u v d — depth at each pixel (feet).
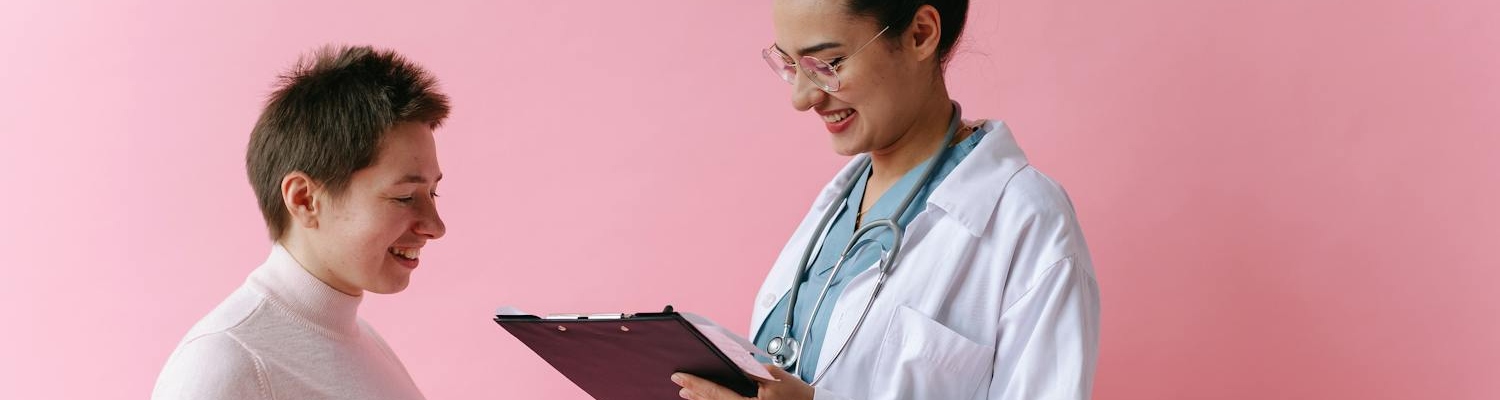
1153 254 6.14
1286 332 5.92
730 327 6.82
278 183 3.73
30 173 7.52
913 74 4.67
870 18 4.46
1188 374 6.09
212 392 3.44
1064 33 6.27
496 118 7.17
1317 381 5.88
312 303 3.76
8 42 7.57
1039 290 4.52
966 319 4.65
